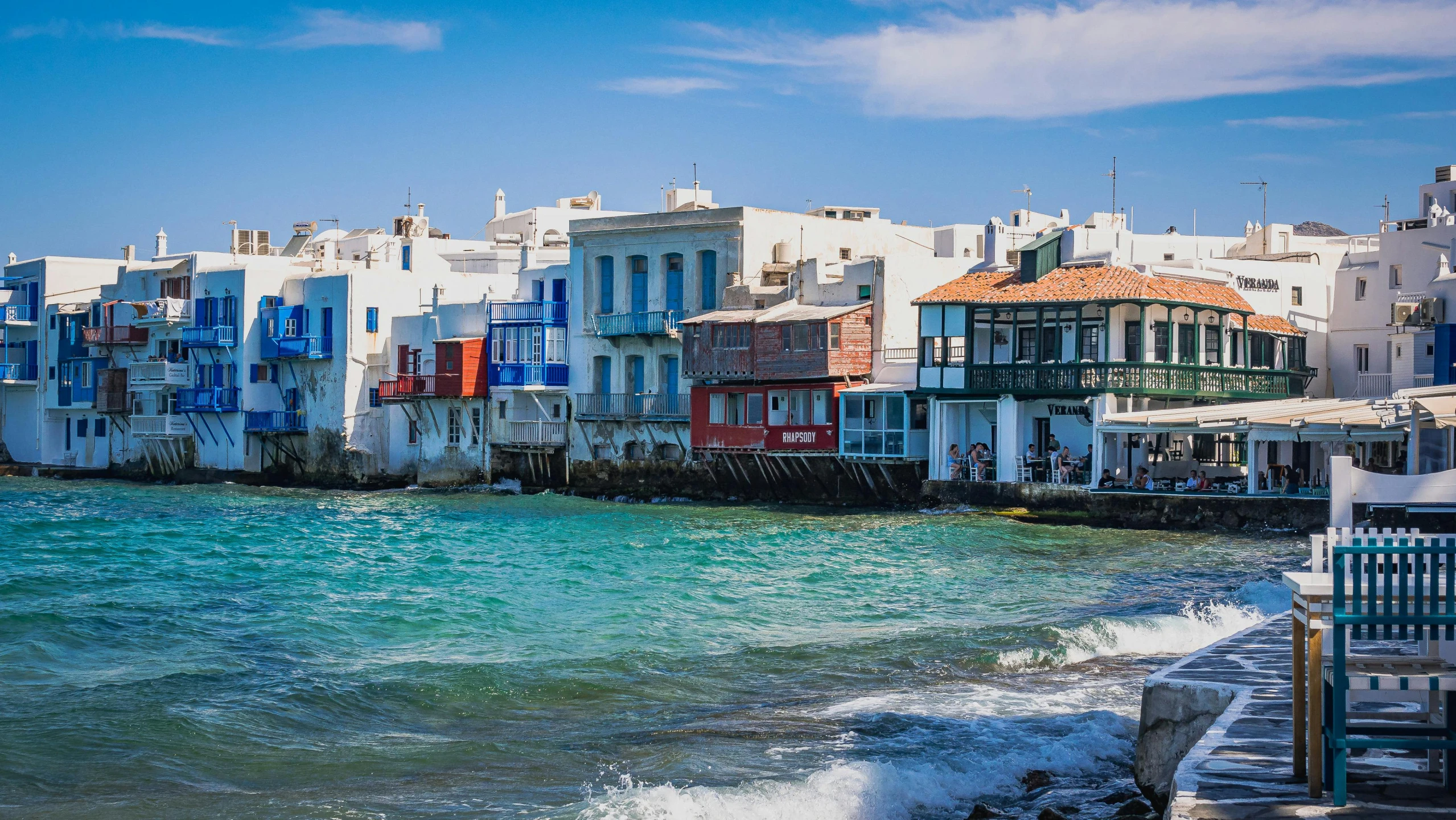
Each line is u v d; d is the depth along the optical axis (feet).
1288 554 139.23
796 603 107.76
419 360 265.34
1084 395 182.80
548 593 111.75
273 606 102.37
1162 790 49.06
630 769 57.88
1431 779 37.09
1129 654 86.58
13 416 344.28
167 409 300.40
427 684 73.56
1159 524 166.71
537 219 357.61
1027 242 241.35
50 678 74.38
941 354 197.06
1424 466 130.31
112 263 341.41
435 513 207.92
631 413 237.66
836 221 247.50
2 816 50.39
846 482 208.03
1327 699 35.60
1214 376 192.54
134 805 52.03
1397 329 203.72
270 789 54.80
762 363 212.23
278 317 280.92
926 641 88.38
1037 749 60.59
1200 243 261.85
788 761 58.75
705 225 235.40
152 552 144.15
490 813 51.01
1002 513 180.86
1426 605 35.47
